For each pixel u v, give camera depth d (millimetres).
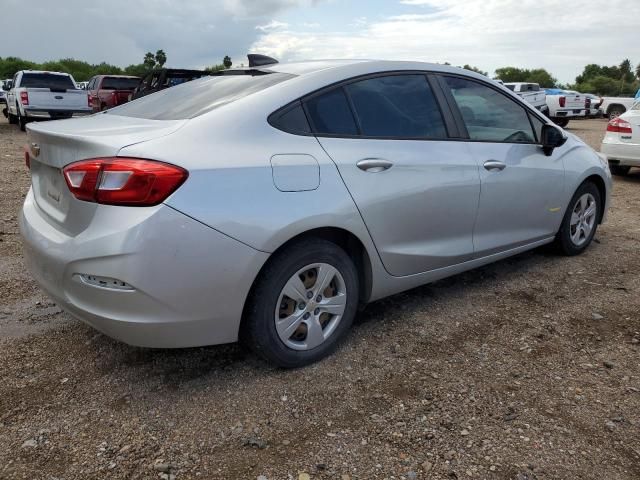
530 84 21938
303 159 2766
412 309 3736
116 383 2805
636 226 6047
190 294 2451
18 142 13234
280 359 2846
